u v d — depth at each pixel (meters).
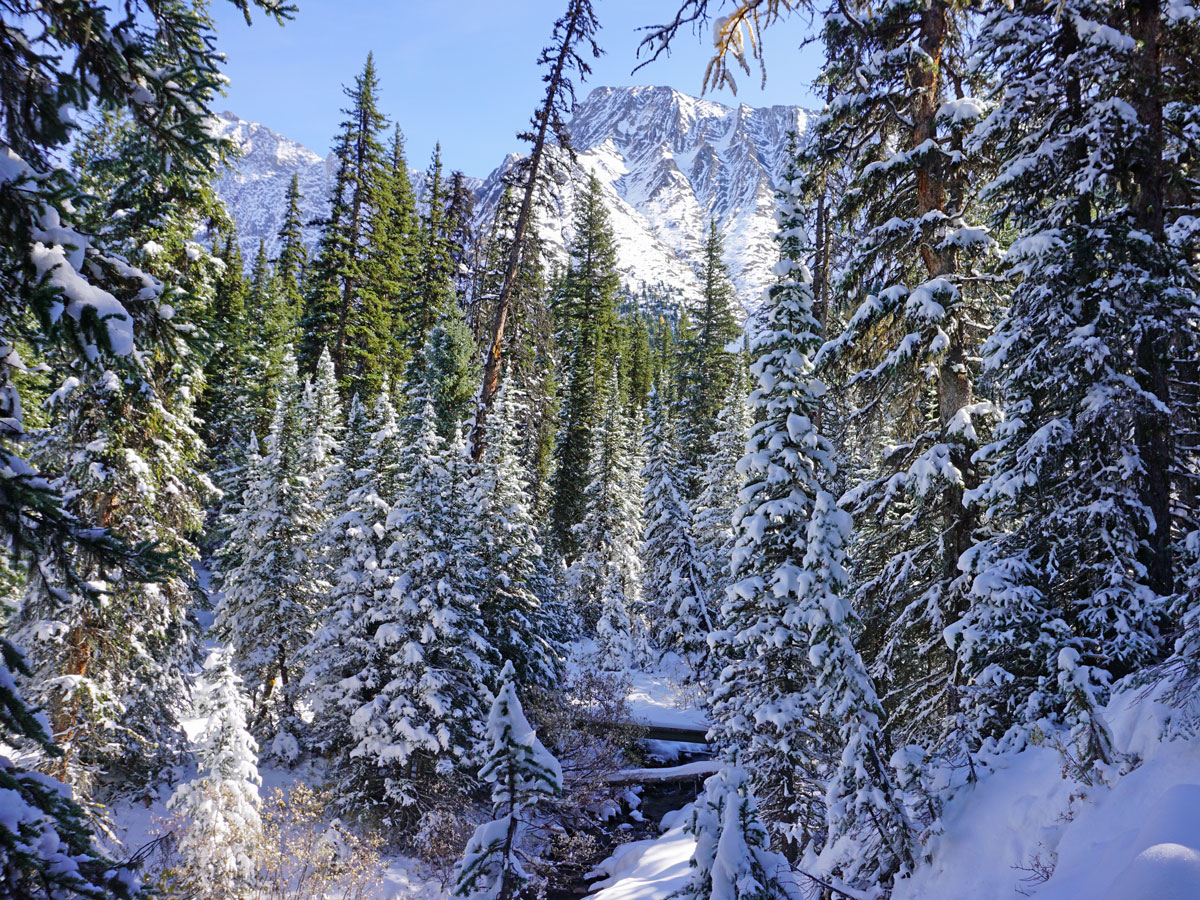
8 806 3.47
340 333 39.66
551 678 24.31
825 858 9.92
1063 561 10.78
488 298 25.70
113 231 13.65
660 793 24.58
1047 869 6.95
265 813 17.64
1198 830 5.24
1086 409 10.27
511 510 24.36
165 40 5.04
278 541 25.33
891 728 12.62
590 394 44.41
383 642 20.06
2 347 4.40
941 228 11.91
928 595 11.83
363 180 40.75
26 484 4.11
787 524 13.63
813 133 13.22
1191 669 7.15
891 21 12.30
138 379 5.10
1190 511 11.00
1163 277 10.23
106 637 15.02
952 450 11.82
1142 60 10.73
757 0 7.36
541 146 23.11
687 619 27.20
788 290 13.71
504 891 6.19
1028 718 9.53
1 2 4.46
